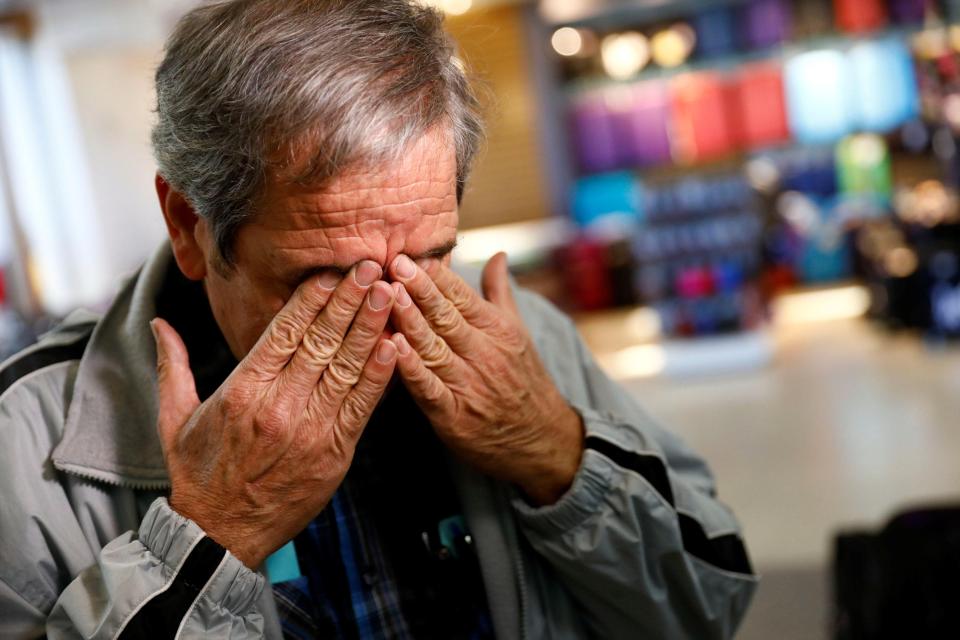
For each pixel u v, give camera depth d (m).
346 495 1.01
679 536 1.00
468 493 1.01
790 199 8.73
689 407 5.32
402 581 1.01
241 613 0.85
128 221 7.44
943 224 6.10
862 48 8.15
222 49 0.79
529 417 0.95
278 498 0.85
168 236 1.00
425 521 1.04
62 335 1.04
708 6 8.88
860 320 6.96
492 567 1.00
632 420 1.13
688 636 1.07
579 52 9.16
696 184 6.32
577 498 0.97
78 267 6.86
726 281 6.16
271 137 0.76
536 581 1.05
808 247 8.62
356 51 0.77
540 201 9.50
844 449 4.08
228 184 0.79
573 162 9.43
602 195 9.39
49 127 6.70
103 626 0.81
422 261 0.86
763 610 2.66
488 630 1.04
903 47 8.07
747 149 8.54
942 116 7.16
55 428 0.95
